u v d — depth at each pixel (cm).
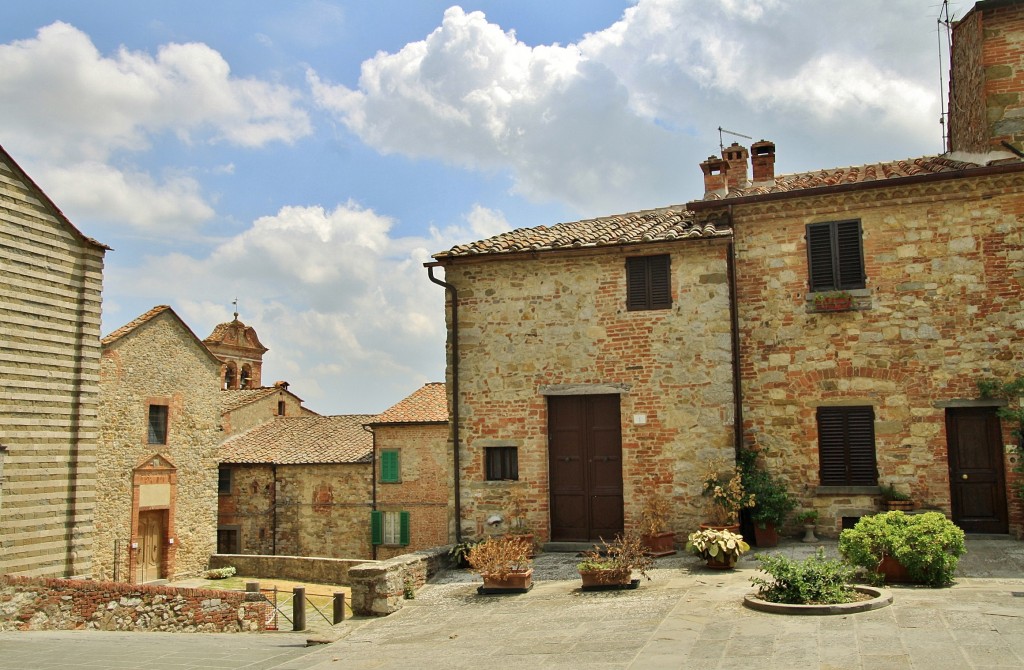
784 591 980
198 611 1412
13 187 1579
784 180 1766
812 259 1527
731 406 1496
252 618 1494
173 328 2761
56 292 1659
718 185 1805
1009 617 850
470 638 1033
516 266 1638
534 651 919
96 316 1745
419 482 2922
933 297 1460
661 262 1562
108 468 2455
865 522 1088
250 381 4644
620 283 1580
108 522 2439
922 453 1442
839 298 1487
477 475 1611
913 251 1477
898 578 1067
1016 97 1539
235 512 3144
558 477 1592
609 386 1559
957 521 1428
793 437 1507
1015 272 1428
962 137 1741
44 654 993
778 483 1491
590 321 1587
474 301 1655
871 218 1504
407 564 1350
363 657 987
